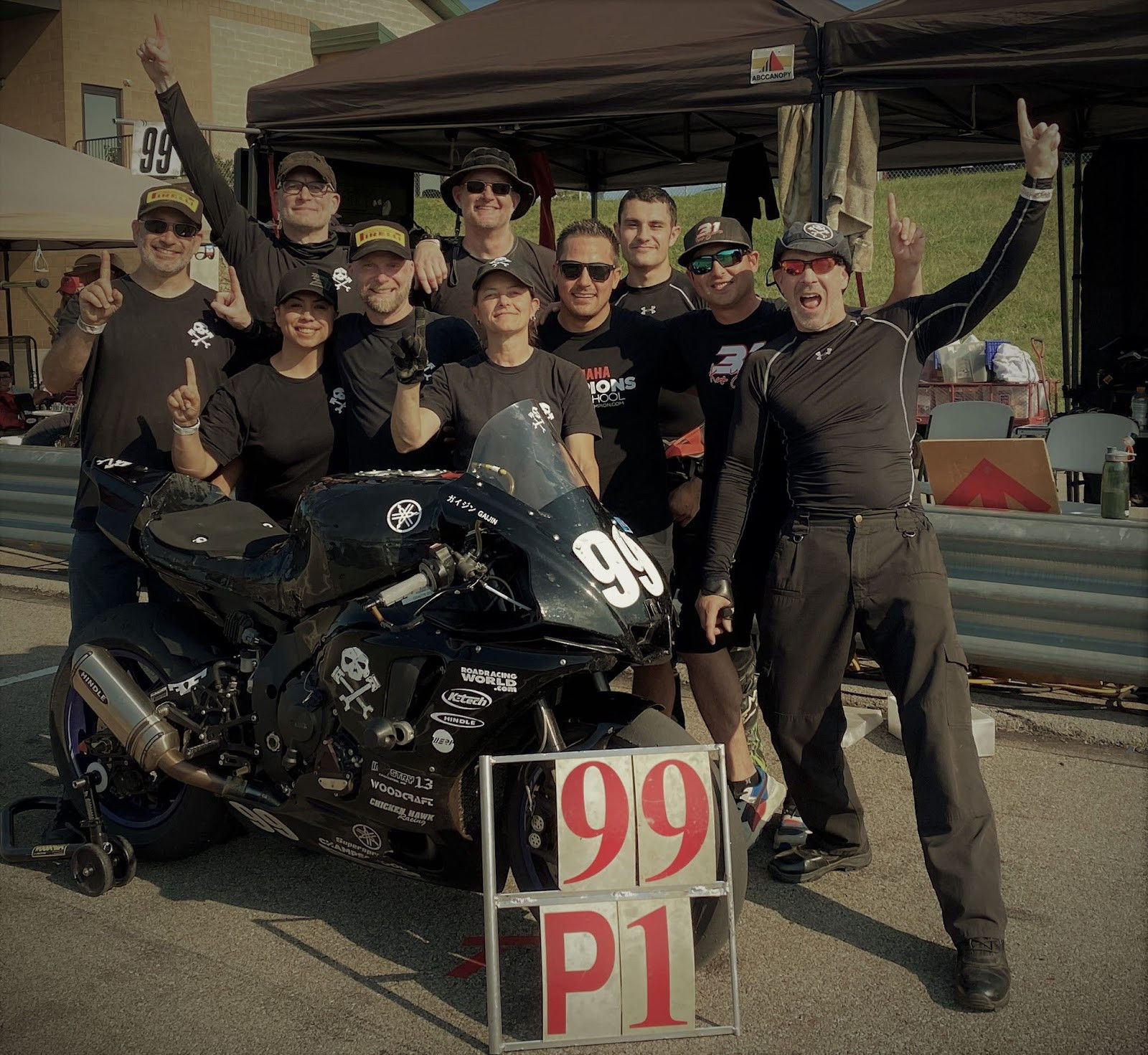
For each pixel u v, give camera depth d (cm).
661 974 279
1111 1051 273
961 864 309
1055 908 345
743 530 370
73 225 1159
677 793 288
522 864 304
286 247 479
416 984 310
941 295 345
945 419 790
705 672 409
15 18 1706
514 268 372
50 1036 283
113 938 336
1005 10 560
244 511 398
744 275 405
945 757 322
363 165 970
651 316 480
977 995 291
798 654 353
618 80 652
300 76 757
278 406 412
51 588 763
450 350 425
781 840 393
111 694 360
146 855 383
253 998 302
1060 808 418
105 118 1714
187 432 397
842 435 347
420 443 366
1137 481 850
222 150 1783
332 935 338
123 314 419
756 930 337
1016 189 2594
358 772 315
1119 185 973
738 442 367
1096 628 487
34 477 769
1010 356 954
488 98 691
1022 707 512
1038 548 494
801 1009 294
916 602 336
